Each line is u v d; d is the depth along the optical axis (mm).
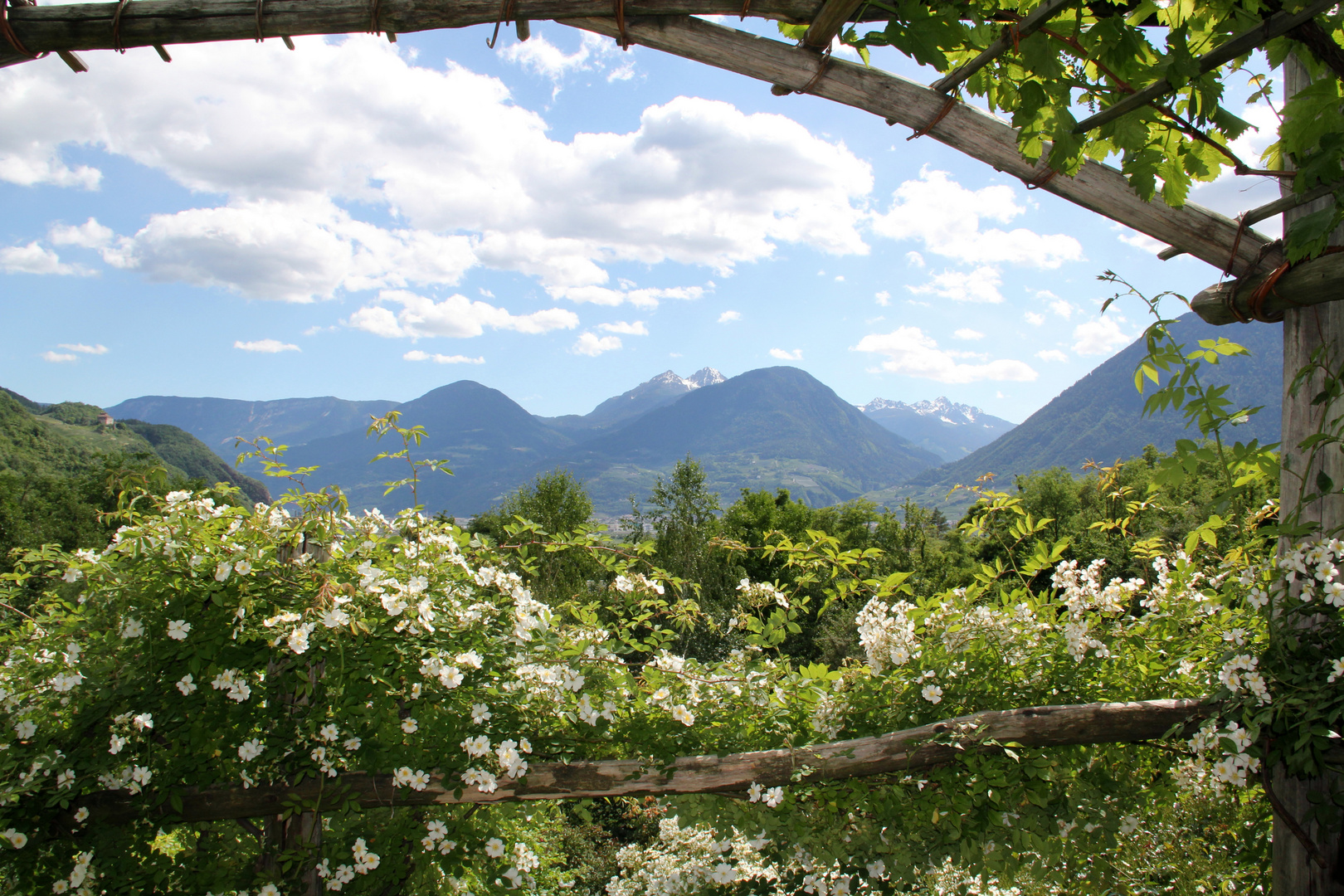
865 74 1647
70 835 2143
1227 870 2113
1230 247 1752
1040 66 1493
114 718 2139
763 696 2264
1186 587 2271
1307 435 1781
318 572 2199
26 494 25625
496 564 2598
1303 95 1504
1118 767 2129
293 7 1477
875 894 2135
